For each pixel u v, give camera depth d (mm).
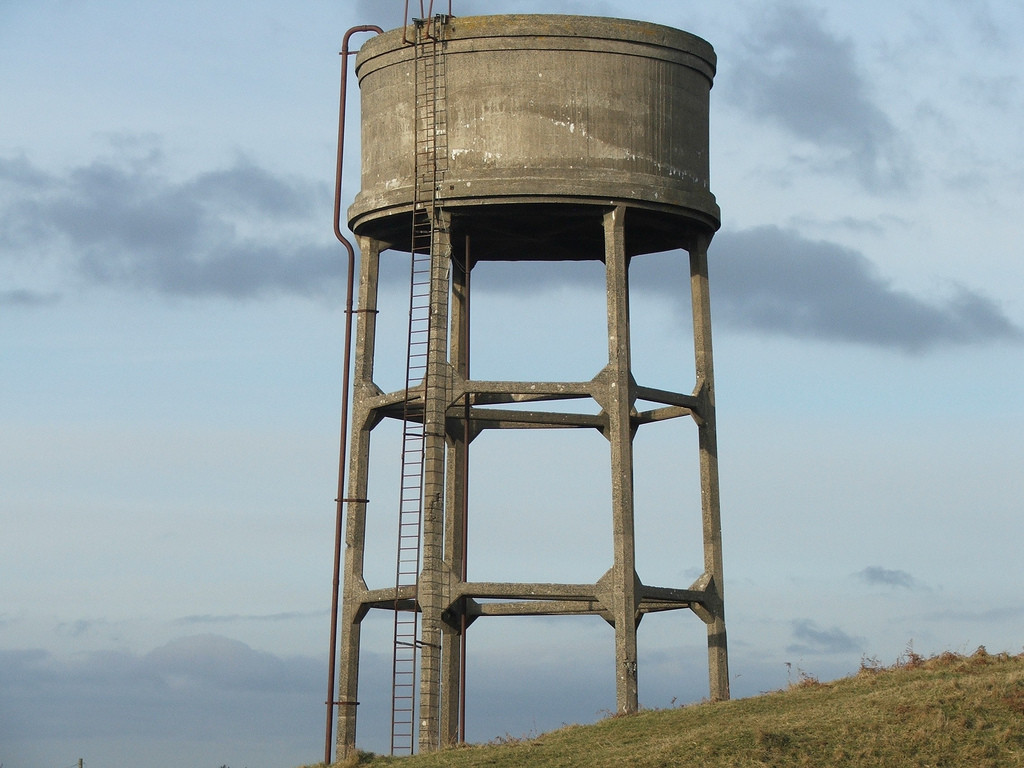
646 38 53406
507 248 56812
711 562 53812
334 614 53844
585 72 52969
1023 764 44312
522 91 52844
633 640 51094
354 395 54750
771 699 50781
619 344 52656
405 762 49094
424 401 53031
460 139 53031
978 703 47281
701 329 54719
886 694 49125
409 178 53406
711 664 53375
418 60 53656
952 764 44688
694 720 49250
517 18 53031
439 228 53031
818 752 45531
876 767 44656
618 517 51750
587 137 52750
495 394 55312
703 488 54281
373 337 55250
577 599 52031
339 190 56062
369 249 55406
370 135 54719
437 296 52844
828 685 51562
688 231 54812
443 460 52594
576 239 56094
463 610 52938
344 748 53156
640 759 45656
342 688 53469
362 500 54312
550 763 46625
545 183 52281
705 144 54688
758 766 44688
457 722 55500
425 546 52031
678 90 53844
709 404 54469
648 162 53062
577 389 52531
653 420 55625
